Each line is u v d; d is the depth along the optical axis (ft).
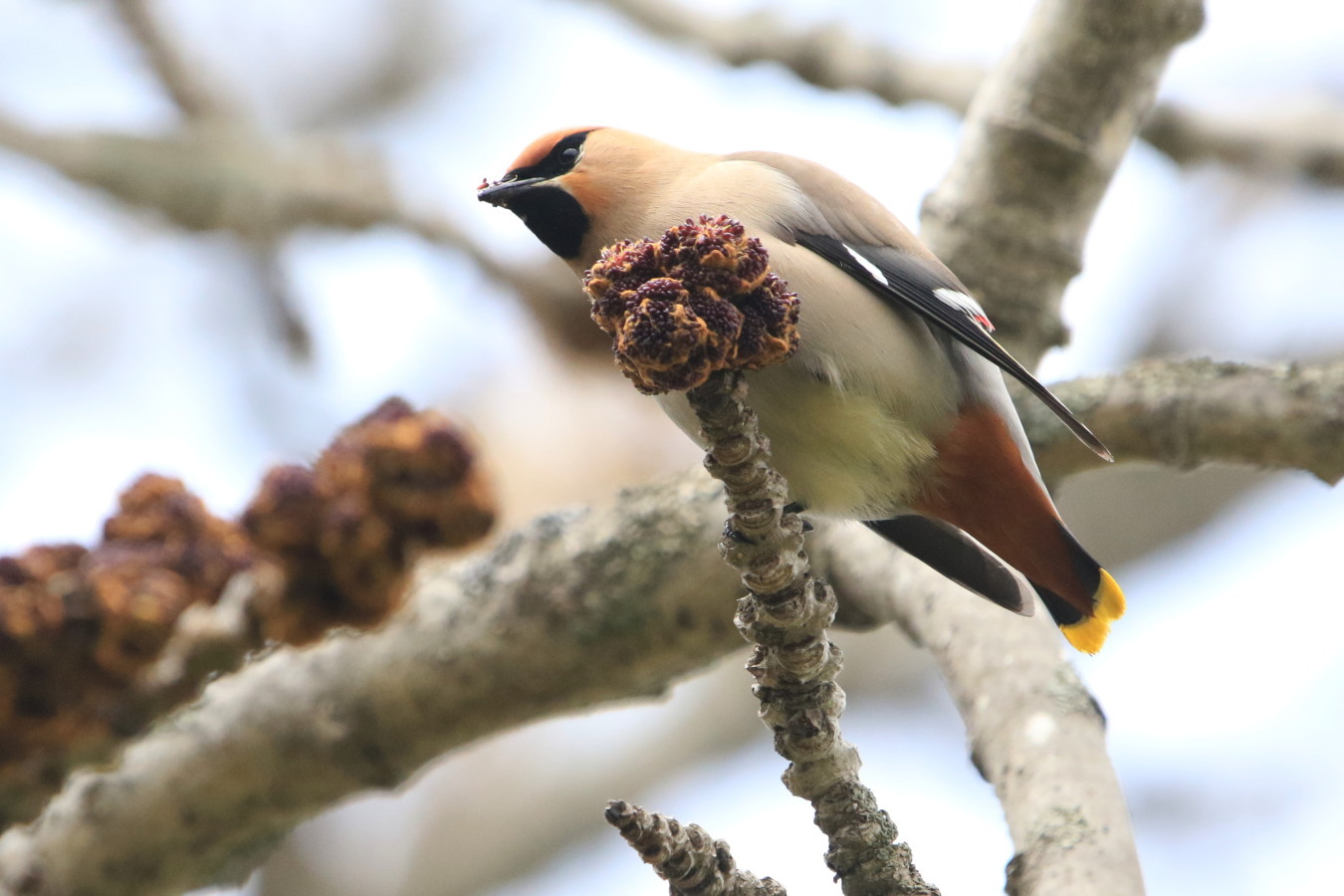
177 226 47.65
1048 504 27.81
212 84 48.26
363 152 47.62
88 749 28.40
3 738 27.68
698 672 30.89
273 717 30.96
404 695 30.76
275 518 27.73
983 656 25.08
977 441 27.91
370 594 28.04
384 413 28.45
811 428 27.86
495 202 30.73
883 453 28.04
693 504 30.25
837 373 27.58
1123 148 32.14
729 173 29.71
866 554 29.09
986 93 32.55
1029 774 22.43
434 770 54.24
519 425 47.34
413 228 47.42
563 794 53.72
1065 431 29.09
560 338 47.37
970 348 28.55
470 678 30.58
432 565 31.96
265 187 47.16
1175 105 41.11
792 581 20.95
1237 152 41.04
